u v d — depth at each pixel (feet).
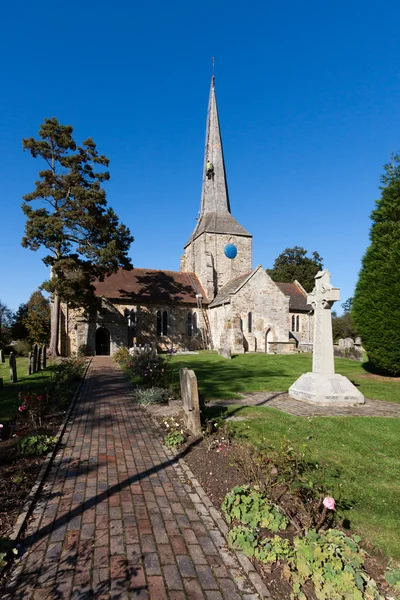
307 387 36.58
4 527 13.70
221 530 13.89
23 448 21.40
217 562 12.12
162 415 31.89
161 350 113.80
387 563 12.09
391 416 30.66
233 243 130.31
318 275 37.78
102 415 31.94
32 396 29.76
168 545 12.97
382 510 15.53
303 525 13.29
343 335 153.69
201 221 135.95
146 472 19.47
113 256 89.66
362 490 17.38
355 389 35.76
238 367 64.44
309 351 105.29
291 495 15.64
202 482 18.07
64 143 89.92
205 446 22.59
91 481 18.24
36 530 13.75
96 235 92.43
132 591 10.69
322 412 31.76
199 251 131.75
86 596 10.47
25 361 86.69
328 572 10.58
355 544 12.06
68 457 21.56
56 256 89.40
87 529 13.87
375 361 55.36
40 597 10.41
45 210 86.99
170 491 17.28
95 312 98.37
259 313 106.73
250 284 106.63
